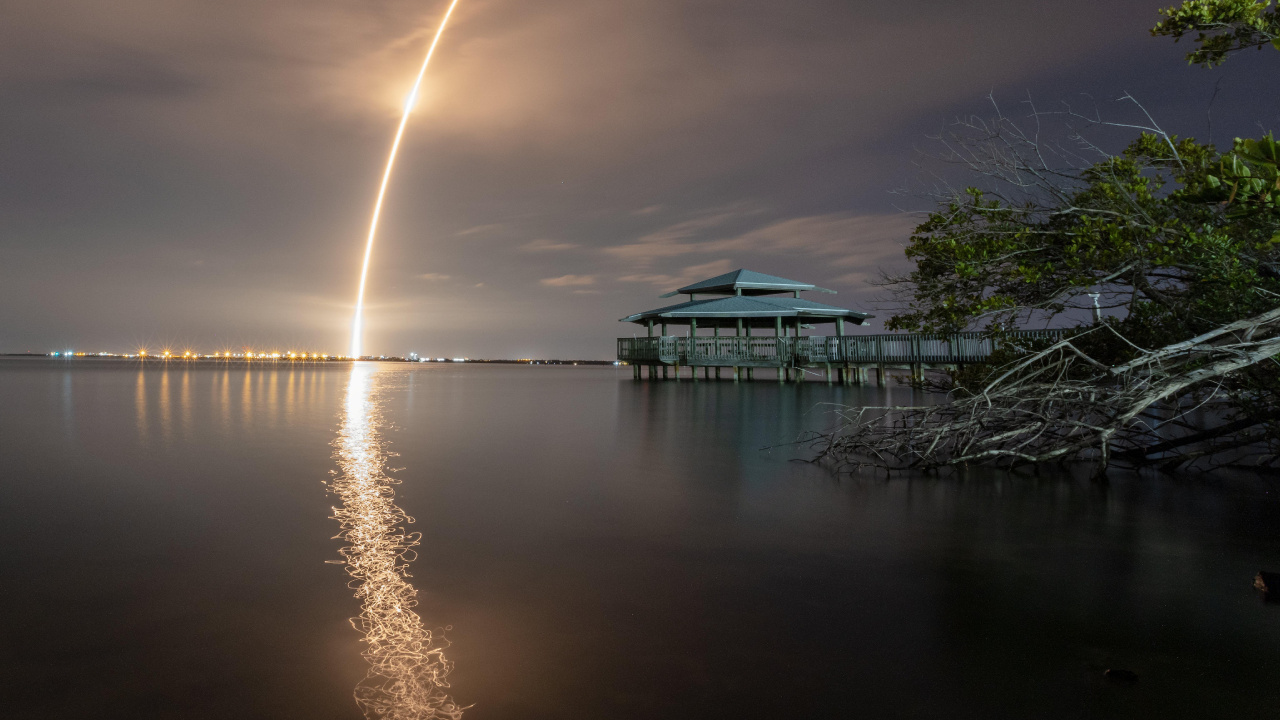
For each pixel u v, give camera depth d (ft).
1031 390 25.86
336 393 82.12
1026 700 8.86
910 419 39.70
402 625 11.30
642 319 110.42
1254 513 18.65
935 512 19.04
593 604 12.24
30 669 9.70
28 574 13.87
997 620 11.43
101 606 12.14
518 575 13.87
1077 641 10.62
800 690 9.11
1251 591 12.73
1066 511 19.03
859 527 17.49
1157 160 26.91
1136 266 25.18
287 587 13.15
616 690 9.12
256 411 54.65
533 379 138.51
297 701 8.85
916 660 9.98
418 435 37.99
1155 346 26.16
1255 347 21.49
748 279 102.94
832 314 98.73
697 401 62.90
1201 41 22.56
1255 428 26.03
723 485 23.17
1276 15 21.02
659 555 15.16
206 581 13.48
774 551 15.47
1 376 128.26
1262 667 9.73
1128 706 8.70
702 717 8.44
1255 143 12.29
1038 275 26.58
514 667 9.78
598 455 30.17
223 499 21.15
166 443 34.55
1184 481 23.30
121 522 18.15
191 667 9.79
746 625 11.28
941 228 29.53
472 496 21.53
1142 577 13.53
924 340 78.95
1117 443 30.25
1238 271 23.11
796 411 51.96
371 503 20.49
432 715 8.48
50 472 25.96
